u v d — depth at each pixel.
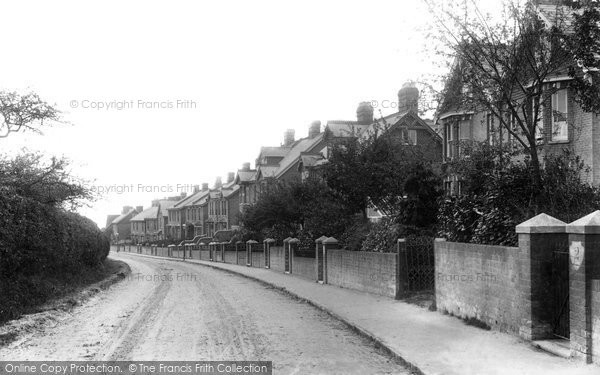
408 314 12.70
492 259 9.95
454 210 15.12
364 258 18.08
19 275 14.91
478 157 14.65
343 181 22.31
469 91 13.22
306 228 28.94
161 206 104.44
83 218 26.66
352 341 10.34
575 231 7.38
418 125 33.62
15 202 14.32
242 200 64.88
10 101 14.67
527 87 13.56
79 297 17.00
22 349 9.59
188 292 20.44
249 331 11.44
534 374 7.00
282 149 60.19
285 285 22.09
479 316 10.57
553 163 13.21
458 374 7.30
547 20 13.95
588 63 12.09
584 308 7.20
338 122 41.44
